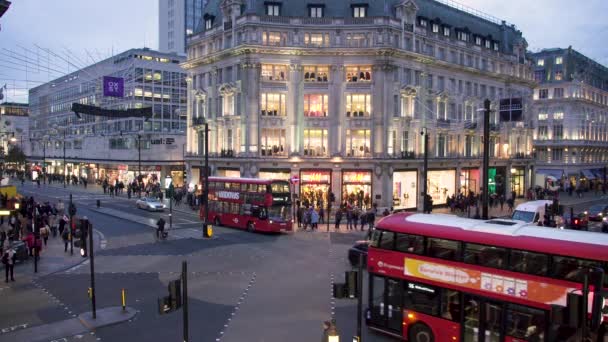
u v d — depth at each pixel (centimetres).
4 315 1955
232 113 5634
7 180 4569
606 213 4678
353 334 1764
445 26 6219
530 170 7844
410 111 5616
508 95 7212
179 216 4881
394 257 1677
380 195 5178
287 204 3934
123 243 3447
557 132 9212
